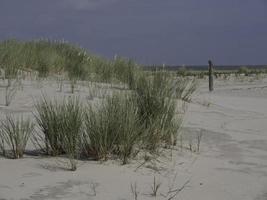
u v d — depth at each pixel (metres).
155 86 6.80
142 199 3.62
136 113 5.28
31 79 10.85
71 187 3.79
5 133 4.96
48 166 4.35
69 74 12.50
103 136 4.71
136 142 4.98
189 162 4.92
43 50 14.86
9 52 12.43
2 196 3.48
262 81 25.91
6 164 4.34
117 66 13.09
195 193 3.89
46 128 4.92
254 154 5.47
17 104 7.59
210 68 18.55
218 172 4.60
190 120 7.54
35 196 3.54
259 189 4.09
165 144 5.56
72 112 5.07
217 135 6.52
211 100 11.04
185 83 10.80
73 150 4.72
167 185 4.05
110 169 4.38
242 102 11.81
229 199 3.79
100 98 8.32
